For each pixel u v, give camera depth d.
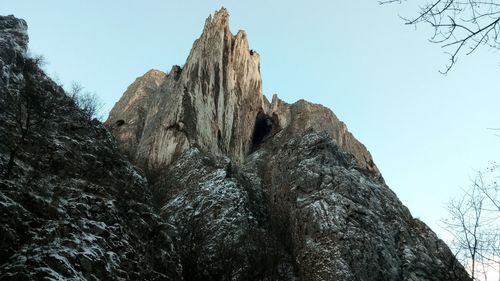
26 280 15.67
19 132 27.23
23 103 29.84
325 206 43.59
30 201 21.12
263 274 38.28
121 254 21.77
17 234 18.52
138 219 26.77
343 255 38.53
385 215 47.34
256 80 78.75
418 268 41.56
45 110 30.84
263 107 77.88
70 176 27.12
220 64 70.69
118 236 22.94
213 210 44.19
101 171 30.09
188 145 57.62
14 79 31.41
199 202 45.41
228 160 54.59
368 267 38.12
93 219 23.14
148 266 23.83
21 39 38.97
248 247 39.66
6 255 17.34
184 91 63.59
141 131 69.44
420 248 44.75
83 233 20.77
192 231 41.28
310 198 45.69
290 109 79.31
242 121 72.31
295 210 45.31
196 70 67.19
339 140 75.62
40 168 25.83
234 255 38.56
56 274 16.56
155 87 84.06
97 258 19.30
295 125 73.50
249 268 38.06
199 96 64.38
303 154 52.59
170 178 52.38
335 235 40.25
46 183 24.42
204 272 37.78
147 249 25.33
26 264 16.50
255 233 42.22
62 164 27.44
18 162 24.67
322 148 52.66
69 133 32.34
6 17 40.97
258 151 68.56
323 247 39.66
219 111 66.56
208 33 73.88
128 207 27.55
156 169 56.00
